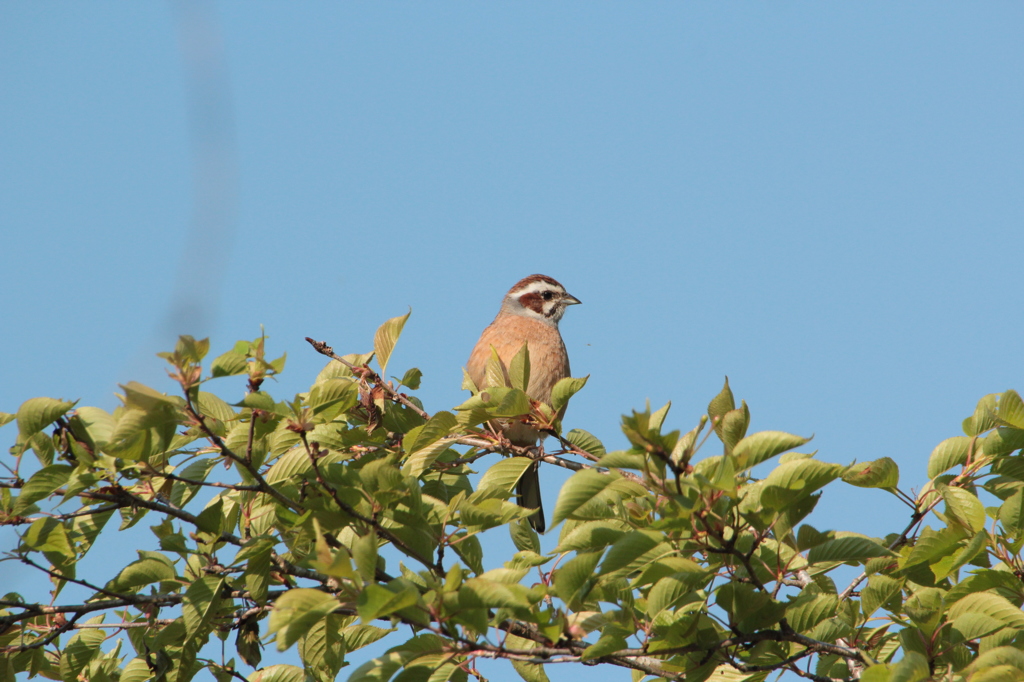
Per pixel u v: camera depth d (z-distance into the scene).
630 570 6.24
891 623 7.68
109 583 7.98
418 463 8.84
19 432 7.25
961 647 6.68
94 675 8.86
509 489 8.27
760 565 6.92
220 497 8.27
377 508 7.55
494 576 6.46
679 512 6.36
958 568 6.75
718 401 6.59
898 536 8.11
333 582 7.43
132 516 8.30
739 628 6.71
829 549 6.69
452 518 7.96
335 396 7.98
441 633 5.93
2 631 7.75
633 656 6.91
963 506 7.04
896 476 7.57
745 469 6.34
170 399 6.99
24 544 7.73
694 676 7.07
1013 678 5.87
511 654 6.60
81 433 7.58
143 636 8.91
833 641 7.00
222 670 8.70
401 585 5.76
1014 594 6.89
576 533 6.93
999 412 7.27
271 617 5.75
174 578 8.11
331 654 8.24
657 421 6.86
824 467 6.37
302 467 7.74
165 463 7.97
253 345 8.11
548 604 6.71
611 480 6.45
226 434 8.02
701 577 6.22
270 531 8.61
